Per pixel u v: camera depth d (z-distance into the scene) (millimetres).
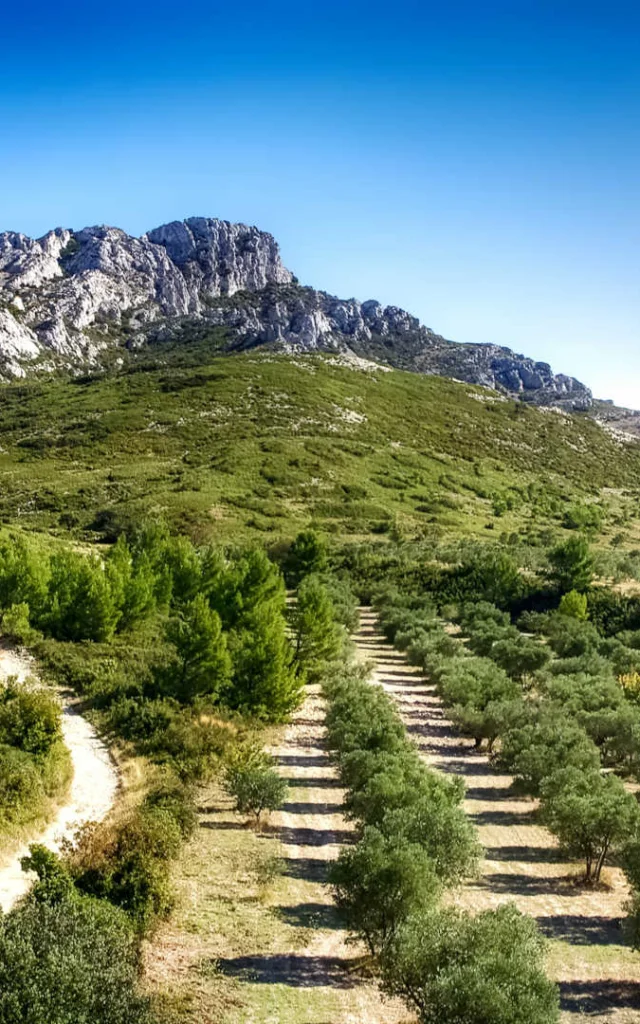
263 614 52969
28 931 16172
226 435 174750
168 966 20844
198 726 40594
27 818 28797
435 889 21750
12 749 33250
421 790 31797
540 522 148625
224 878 27109
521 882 29469
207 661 45156
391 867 21453
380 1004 20062
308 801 36031
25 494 136000
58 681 49469
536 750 37625
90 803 32219
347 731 40594
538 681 58938
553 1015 16734
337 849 30984
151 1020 16688
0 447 166000
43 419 189250
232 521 122062
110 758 37812
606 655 67812
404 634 71562
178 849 27641
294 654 55094
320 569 94562
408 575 97625
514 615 85625
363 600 94688
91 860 23922
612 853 30156
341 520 130250
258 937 23125
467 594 90125
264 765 37812
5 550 73125
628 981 22531
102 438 170625
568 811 29875
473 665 57625
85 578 58938
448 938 18000
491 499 162000
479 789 39625
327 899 26359
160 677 45906
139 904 22484
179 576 71438
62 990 15047
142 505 125562
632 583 93062
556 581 89938
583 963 23359
